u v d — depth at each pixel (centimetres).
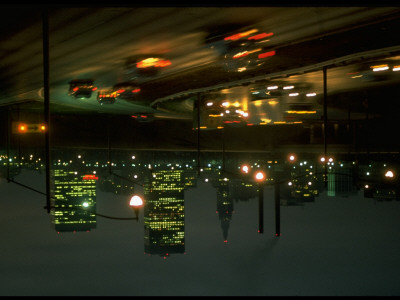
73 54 1692
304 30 1519
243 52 1745
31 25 1264
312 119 3781
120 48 1627
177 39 1517
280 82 2527
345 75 2323
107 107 3834
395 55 1852
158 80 2478
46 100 1177
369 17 1422
